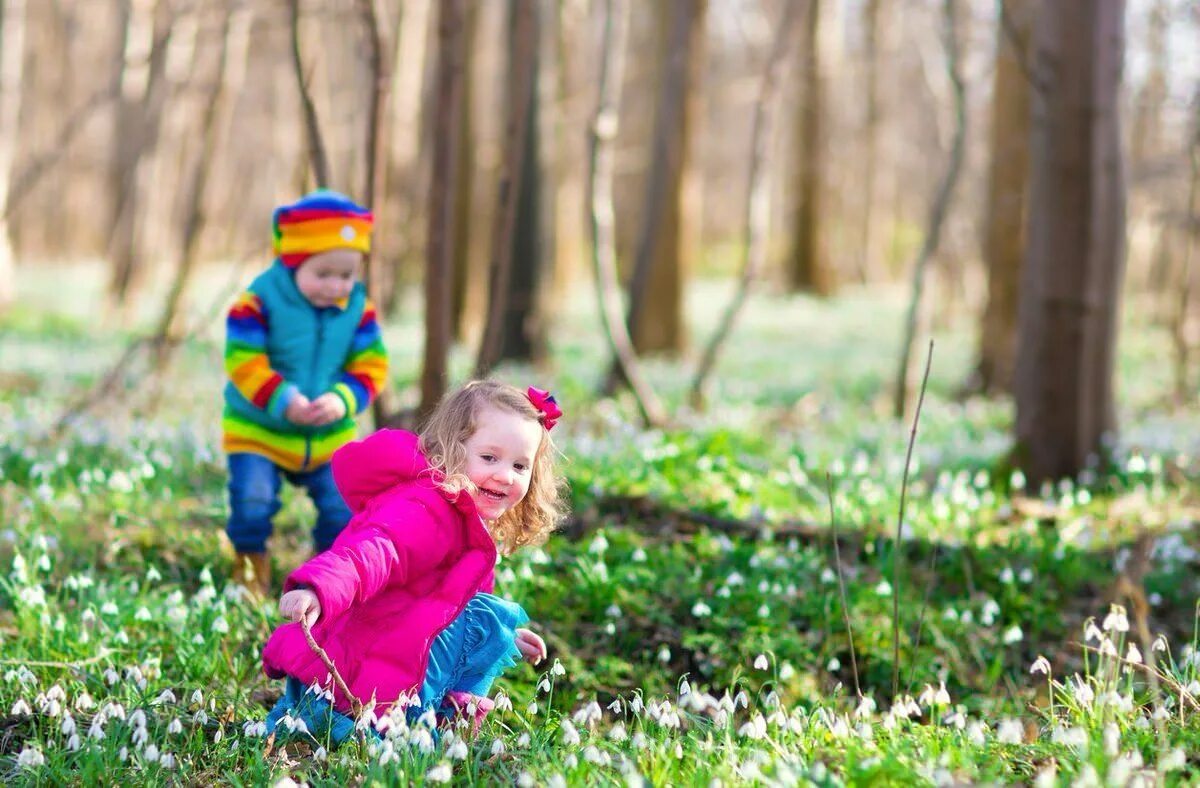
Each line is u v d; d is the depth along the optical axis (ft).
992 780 10.14
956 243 102.68
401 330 69.62
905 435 36.83
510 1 53.98
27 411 32.68
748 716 14.83
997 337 51.88
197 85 71.61
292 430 17.03
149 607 16.26
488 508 12.01
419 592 11.70
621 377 42.73
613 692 15.66
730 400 47.93
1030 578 19.24
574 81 97.60
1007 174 51.37
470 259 65.87
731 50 144.46
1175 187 66.08
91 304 84.33
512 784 10.77
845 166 143.33
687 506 21.90
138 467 22.54
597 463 24.04
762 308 107.34
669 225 64.59
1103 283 27.86
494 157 79.05
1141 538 22.41
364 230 16.92
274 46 84.02
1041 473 27.89
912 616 18.19
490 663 12.47
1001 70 51.44
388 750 10.57
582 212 130.93
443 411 12.09
